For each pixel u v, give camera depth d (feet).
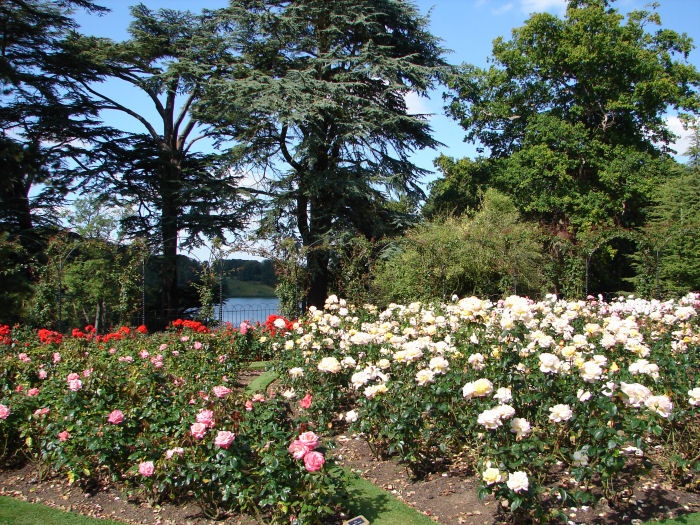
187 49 69.15
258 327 33.19
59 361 21.80
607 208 75.10
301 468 11.83
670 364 15.33
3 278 48.73
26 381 19.57
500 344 15.79
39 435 15.70
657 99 76.69
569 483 13.48
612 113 78.69
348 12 65.82
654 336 19.49
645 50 78.18
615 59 75.97
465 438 15.85
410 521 12.74
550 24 79.66
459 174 83.30
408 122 68.03
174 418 14.35
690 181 67.72
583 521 12.21
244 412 13.85
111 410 15.64
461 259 50.11
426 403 14.33
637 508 12.59
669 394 15.40
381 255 58.34
